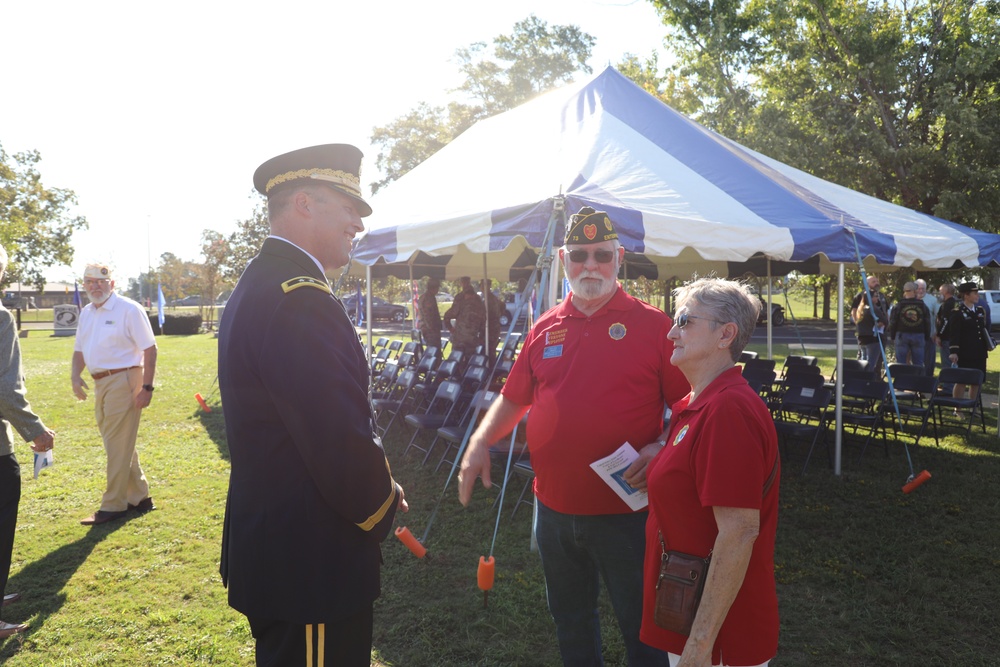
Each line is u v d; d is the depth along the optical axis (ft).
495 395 17.87
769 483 5.72
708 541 5.76
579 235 8.05
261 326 5.69
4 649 10.77
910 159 46.47
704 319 6.09
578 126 20.62
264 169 6.27
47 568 13.70
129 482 16.96
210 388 38.04
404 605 12.10
